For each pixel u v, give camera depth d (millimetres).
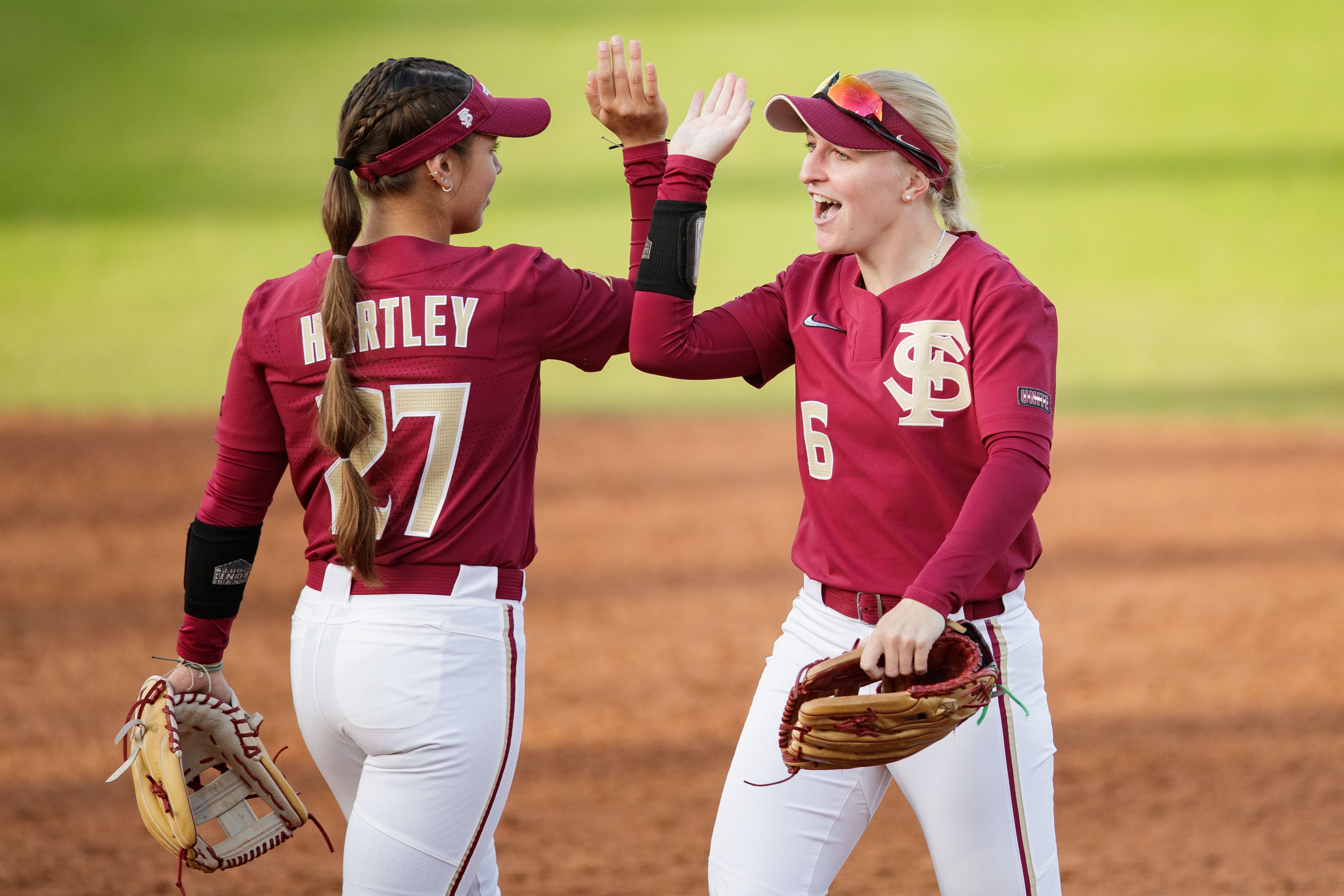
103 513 30406
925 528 8883
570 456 35125
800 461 9461
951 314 8648
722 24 92938
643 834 16094
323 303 8461
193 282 51031
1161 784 17578
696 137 9117
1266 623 23734
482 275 8672
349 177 8586
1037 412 8211
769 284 9797
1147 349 42688
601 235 54156
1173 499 30797
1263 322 44875
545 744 19219
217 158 69625
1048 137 71625
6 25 95688
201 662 9445
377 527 8555
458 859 8734
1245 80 79562
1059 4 96438
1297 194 59688
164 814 8609
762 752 9266
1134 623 23938
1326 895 14289
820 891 9289
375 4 101438
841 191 8766
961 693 7719
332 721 8766
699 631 23875
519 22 94875
